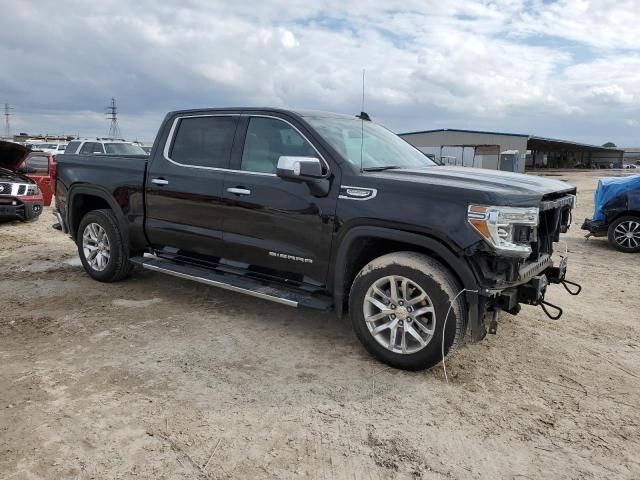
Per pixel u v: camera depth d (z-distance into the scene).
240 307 5.00
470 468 2.62
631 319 5.00
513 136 44.00
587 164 94.06
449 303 3.38
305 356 3.89
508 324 4.71
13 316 4.63
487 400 3.30
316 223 3.90
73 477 2.44
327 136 4.09
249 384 3.43
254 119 4.44
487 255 3.33
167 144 5.00
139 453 2.64
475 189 3.32
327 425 2.96
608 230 8.85
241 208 4.32
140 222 5.19
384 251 3.97
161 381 3.43
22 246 7.96
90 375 3.48
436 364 3.63
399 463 2.64
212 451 2.68
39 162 13.34
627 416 3.15
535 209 3.37
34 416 2.95
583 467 2.65
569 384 3.56
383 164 4.22
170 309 4.90
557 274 4.16
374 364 3.77
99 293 5.36
